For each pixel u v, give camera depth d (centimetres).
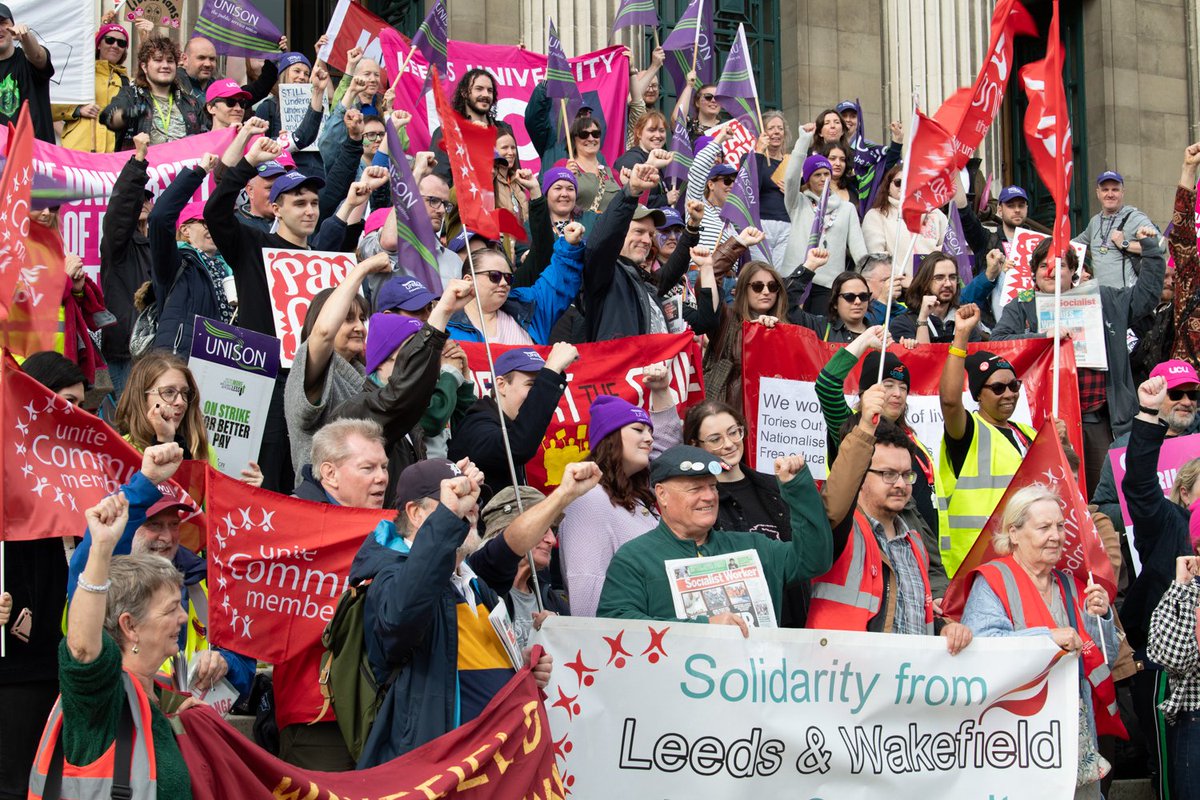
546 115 1284
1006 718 708
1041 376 991
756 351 922
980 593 740
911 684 693
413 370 680
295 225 891
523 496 702
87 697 481
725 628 665
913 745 692
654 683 654
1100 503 1012
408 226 855
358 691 591
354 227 1015
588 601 705
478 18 1595
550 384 743
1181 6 2070
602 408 745
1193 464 901
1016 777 706
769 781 666
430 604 560
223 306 885
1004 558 748
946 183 870
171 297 872
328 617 656
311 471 684
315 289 877
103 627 492
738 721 663
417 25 1636
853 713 682
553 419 870
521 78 1405
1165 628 780
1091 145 2028
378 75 1204
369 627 579
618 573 679
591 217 1189
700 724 657
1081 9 2048
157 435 692
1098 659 758
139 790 484
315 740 645
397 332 714
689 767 655
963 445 888
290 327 865
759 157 1311
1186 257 1099
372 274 890
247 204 1055
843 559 717
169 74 1209
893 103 1806
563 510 665
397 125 1016
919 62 1792
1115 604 971
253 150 848
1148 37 2047
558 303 943
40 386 619
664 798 651
